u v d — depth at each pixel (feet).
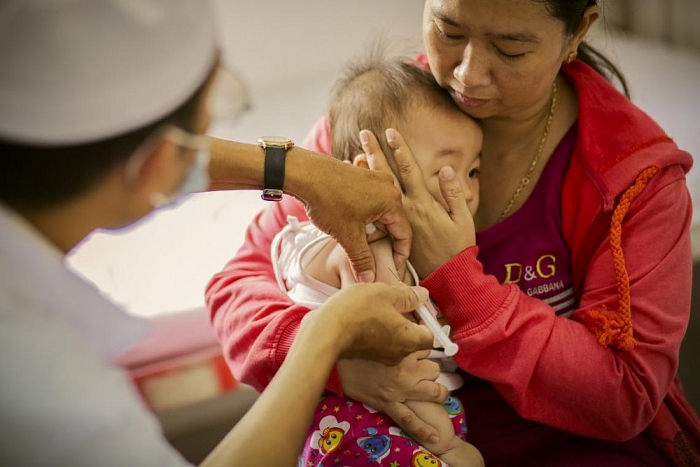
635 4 8.28
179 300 5.13
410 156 3.64
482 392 3.98
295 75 8.14
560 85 3.84
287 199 4.25
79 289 2.49
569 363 3.46
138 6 2.24
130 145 2.32
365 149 3.70
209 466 2.50
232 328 3.89
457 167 3.73
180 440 5.04
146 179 2.43
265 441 2.55
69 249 2.57
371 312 3.04
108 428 2.28
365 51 5.19
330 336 2.86
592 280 3.63
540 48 3.21
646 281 3.49
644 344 3.48
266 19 7.95
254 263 4.20
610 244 3.50
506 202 3.95
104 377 2.37
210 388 5.08
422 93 3.74
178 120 2.42
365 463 3.55
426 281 3.61
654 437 4.01
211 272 5.20
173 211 5.60
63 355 2.29
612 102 3.65
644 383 3.51
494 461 3.94
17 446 2.21
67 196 2.35
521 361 3.47
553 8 3.10
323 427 3.61
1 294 2.28
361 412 3.62
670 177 3.52
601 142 3.59
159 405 5.00
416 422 3.53
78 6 2.17
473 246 3.63
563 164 3.73
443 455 3.63
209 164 3.46
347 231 3.57
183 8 2.34
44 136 2.23
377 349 3.14
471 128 3.72
